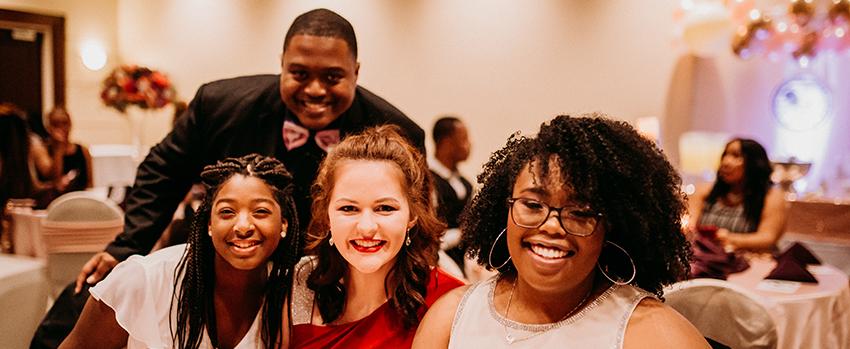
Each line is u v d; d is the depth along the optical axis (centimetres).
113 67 876
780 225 390
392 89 739
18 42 775
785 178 554
